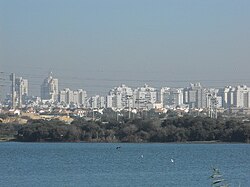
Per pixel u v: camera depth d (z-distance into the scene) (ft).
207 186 627.46
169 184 649.20
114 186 633.20
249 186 633.61
